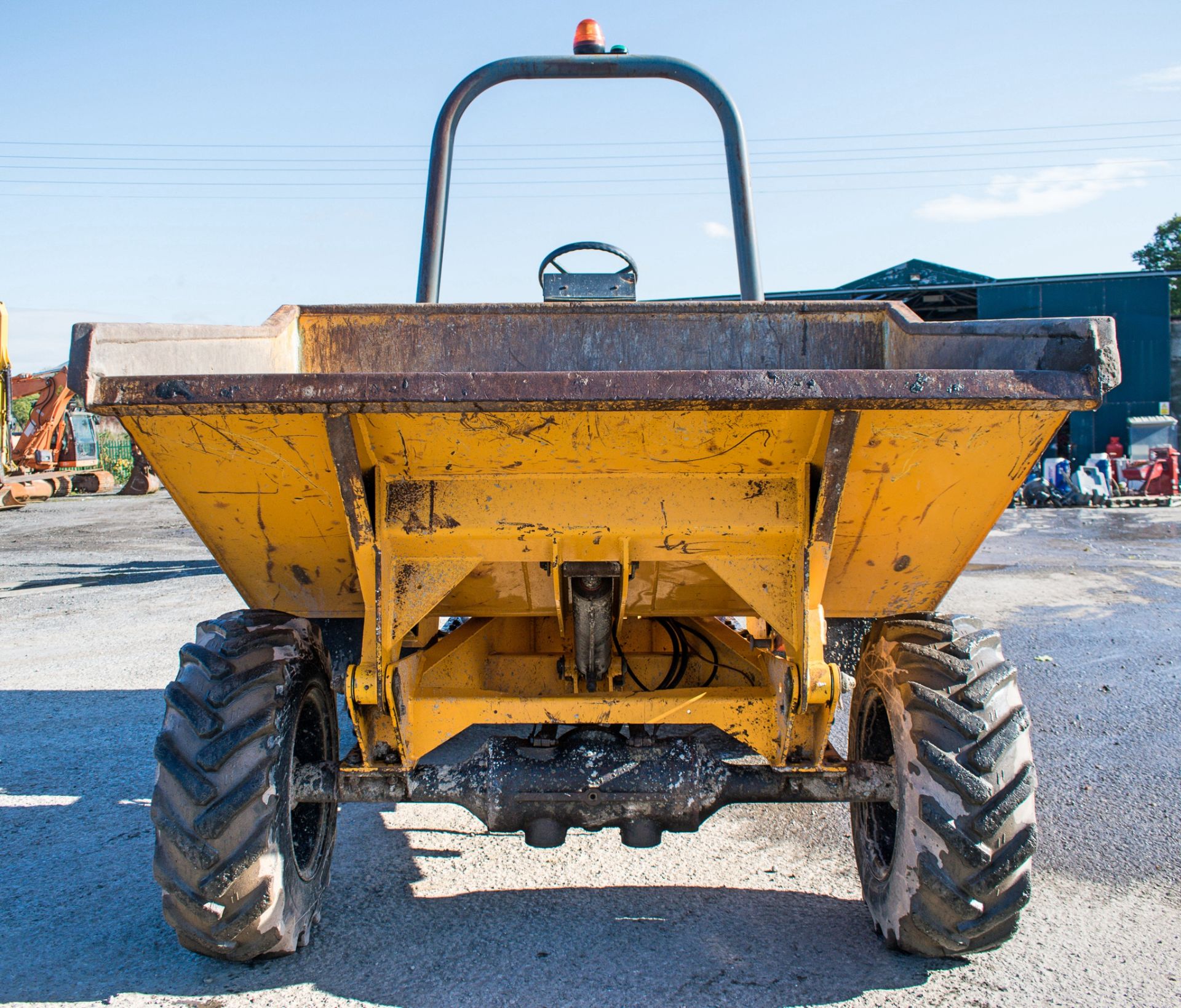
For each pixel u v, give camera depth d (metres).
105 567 12.06
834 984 2.70
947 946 2.64
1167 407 24.53
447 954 2.89
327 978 2.75
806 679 2.61
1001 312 25.14
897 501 2.69
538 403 2.19
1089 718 5.38
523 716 2.77
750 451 2.59
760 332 3.86
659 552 2.76
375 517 2.61
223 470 2.59
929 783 2.57
